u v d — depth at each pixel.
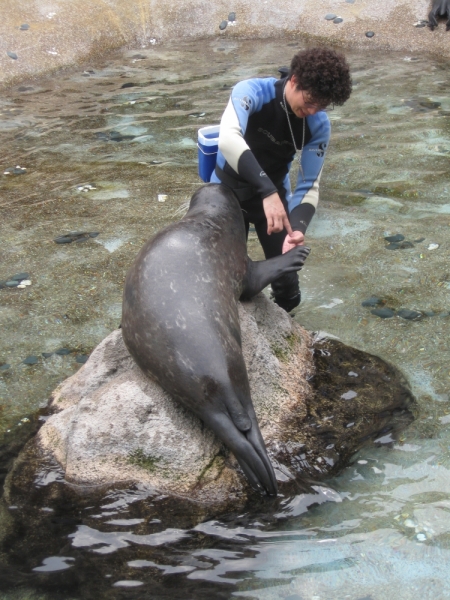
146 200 6.86
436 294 5.27
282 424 3.91
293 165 7.41
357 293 5.33
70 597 2.99
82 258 5.89
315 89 3.88
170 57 10.80
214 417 3.51
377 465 3.68
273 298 5.31
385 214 6.47
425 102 8.79
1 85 9.83
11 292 5.46
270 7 11.55
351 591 2.99
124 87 9.74
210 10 11.70
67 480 3.60
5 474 3.70
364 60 10.24
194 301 3.68
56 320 5.13
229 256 4.09
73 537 3.29
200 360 3.52
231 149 4.00
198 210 4.23
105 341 4.15
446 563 3.10
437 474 3.61
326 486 3.55
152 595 2.99
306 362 4.45
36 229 6.39
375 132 8.09
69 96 9.53
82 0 11.44
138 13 11.56
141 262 3.86
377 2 11.19
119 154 7.89
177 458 3.58
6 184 7.29
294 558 3.16
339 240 6.07
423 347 4.68
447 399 4.18
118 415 3.66
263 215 4.59
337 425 3.95
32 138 8.34
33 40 10.55
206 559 3.16
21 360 4.73
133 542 3.26
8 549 3.23
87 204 6.83
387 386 4.29
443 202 6.63
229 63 10.38
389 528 3.29
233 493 3.50
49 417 4.11
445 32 10.48
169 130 8.41
